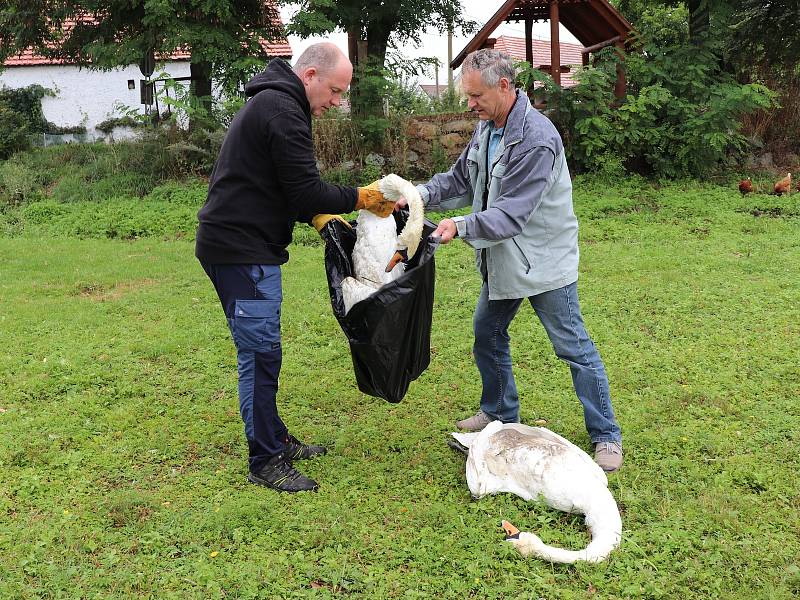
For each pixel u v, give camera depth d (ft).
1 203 39.42
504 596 9.32
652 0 46.47
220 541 10.57
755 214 34.12
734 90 38.40
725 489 11.57
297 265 27.84
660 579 9.50
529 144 11.43
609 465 12.23
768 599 9.04
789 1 44.29
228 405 15.49
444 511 11.07
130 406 15.42
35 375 17.07
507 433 12.00
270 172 11.14
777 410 14.38
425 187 13.08
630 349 18.04
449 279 25.54
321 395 15.96
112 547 10.45
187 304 23.02
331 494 11.73
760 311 20.48
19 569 9.82
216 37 40.06
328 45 11.12
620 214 34.81
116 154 44.19
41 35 45.60
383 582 9.58
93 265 28.19
